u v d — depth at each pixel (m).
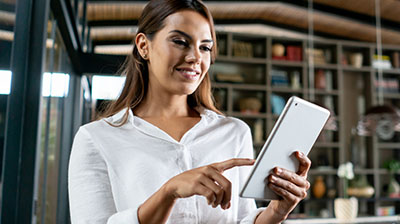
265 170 0.79
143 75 1.02
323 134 5.39
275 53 6.82
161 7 0.91
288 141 0.80
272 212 0.88
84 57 3.66
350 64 7.09
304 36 7.18
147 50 0.96
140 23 0.97
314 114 0.81
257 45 6.90
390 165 6.71
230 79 6.50
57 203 3.30
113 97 1.12
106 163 0.93
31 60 1.79
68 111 3.55
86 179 0.92
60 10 2.48
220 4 6.09
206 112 1.04
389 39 7.15
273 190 0.81
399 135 6.91
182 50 0.88
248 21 6.85
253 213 0.94
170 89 0.91
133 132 0.95
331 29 7.03
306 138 0.83
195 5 0.90
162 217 0.77
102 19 5.03
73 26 3.09
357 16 6.55
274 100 6.70
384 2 6.19
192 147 0.95
